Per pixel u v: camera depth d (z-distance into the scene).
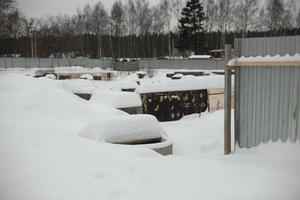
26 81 12.90
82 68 40.47
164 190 3.67
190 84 12.66
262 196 3.48
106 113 9.66
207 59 43.16
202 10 54.81
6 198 3.41
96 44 55.72
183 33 55.94
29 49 50.25
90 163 4.41
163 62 45.72
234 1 49.06
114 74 32.91
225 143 6.60
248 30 47.34
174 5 55.75
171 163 4.51
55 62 46.56
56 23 55.41
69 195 3.56
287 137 5.98
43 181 3.83
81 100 11.54
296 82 5.85
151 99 12.00
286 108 5.98
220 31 51.56
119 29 55.75
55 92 10.77
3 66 43.41
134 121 6.50
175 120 12.13
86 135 6.50
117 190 3.68
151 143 6.45
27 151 4.61
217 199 3.44
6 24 46.12
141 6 55.66
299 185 3.79
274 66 6.04
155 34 55.56
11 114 8.86
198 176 4.05
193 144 7.79
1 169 4.00
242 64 6.33
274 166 5.02
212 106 12.69
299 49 5.79
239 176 4.07
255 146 6.36
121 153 4.82
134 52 55.09
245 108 6.47
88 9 56.41
